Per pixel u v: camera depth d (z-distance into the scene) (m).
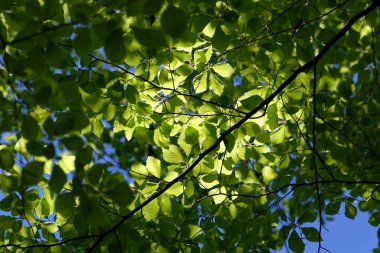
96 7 2.02
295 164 3.92
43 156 2.14
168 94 3.38
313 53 3.56
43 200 3.05
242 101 3.10
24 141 2.38
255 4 3.21
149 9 1.60
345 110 4.05
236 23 3.36
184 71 3.04
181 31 1.59
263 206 3.56
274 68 3.35
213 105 3.30
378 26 3.53
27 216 3.14
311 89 3.59
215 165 3.38
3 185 2.43
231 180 3.58
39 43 1.93
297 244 3.41
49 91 1.84
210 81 3.17
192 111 4.10
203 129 3.16
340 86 3.96
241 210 3.58
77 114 2.12
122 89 3.03
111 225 3.05
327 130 3.94
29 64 1.78
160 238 3.37
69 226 3.25
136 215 3.22
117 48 1.65
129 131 3.40
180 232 3.35
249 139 3.58
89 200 2.08
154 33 1.63
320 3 3.42
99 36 1.71
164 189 2.83
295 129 3.79
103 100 3.12
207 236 3.58
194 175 3.24
